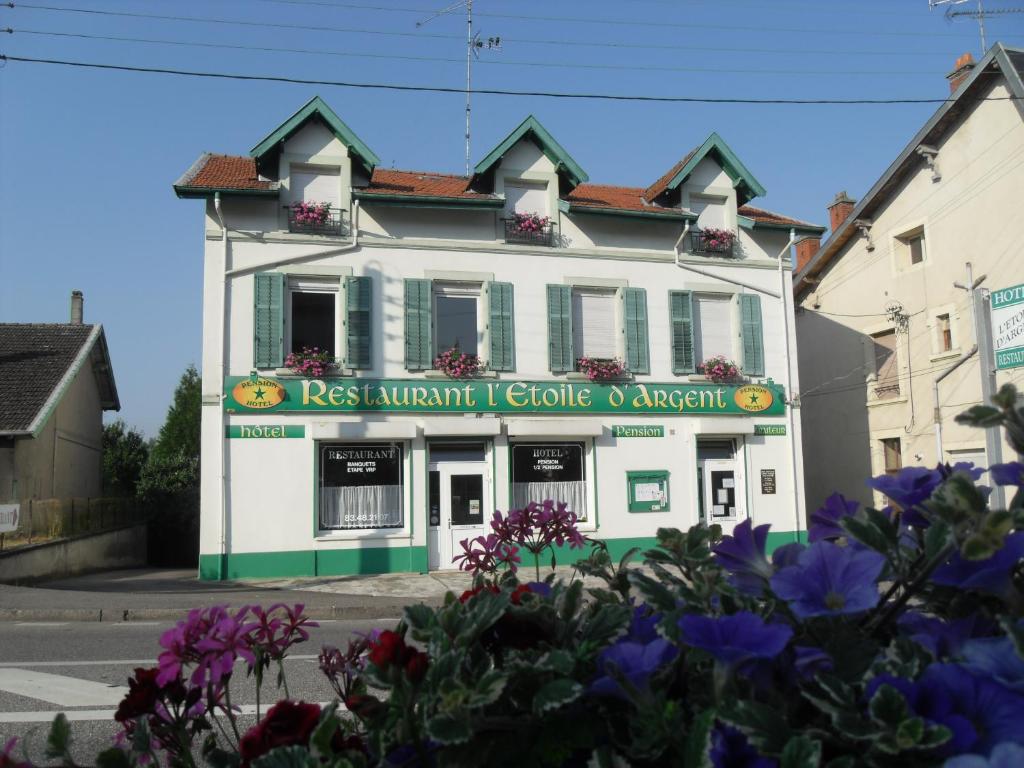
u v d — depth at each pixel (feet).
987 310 47.85
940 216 65.62
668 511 56.65
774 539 58.39
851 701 3.64
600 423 55.98
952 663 3.72
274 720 4.79
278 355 51.29
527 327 55.72
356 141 53.21
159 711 5.85
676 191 60.75
